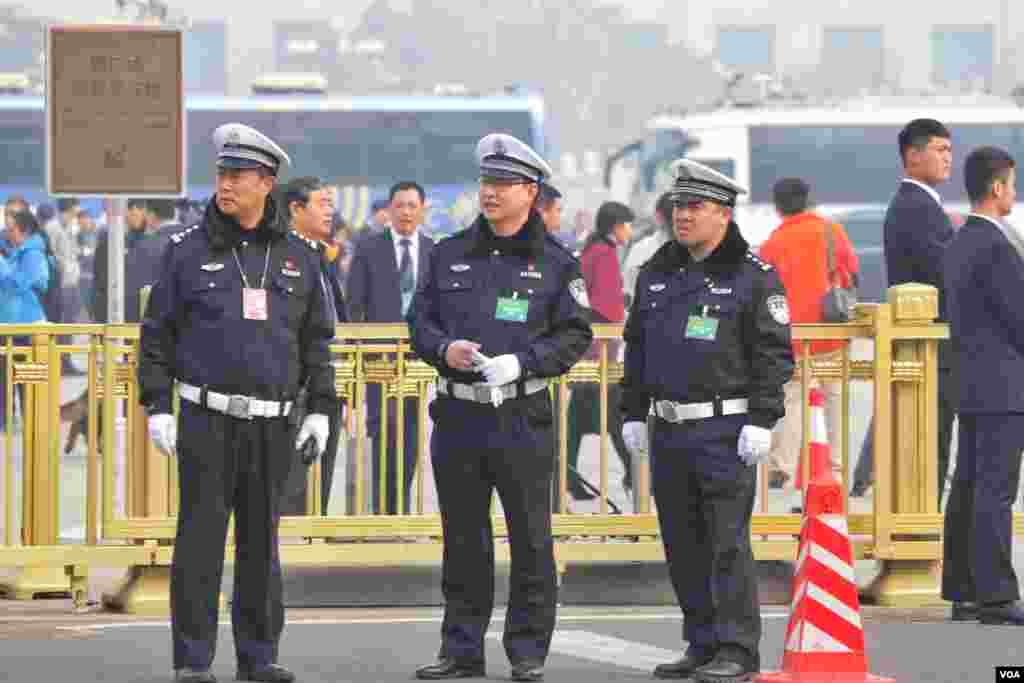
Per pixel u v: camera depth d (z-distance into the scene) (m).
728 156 89.81
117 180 25.27
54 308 43.53
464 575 18.27
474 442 17.98
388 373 22.00
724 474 17.91
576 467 28.47
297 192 24.91
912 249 23.02
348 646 19.91
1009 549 21.02
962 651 19.50
